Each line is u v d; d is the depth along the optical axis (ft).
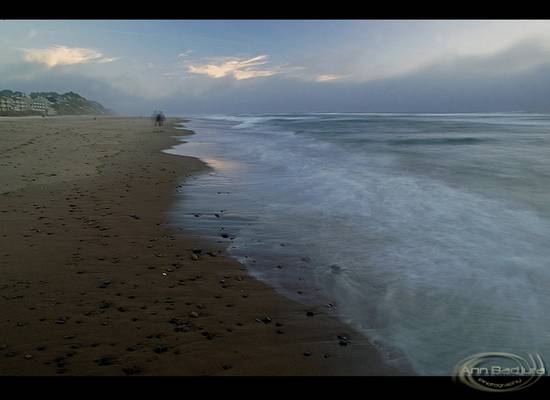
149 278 16.30
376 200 29.53
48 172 38.73
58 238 20.84
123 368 10.43
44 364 10.57
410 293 14.99
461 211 26.02
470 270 16.93
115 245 20.11
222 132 108.27
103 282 15.78
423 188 32.89
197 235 22.09
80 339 11.77
